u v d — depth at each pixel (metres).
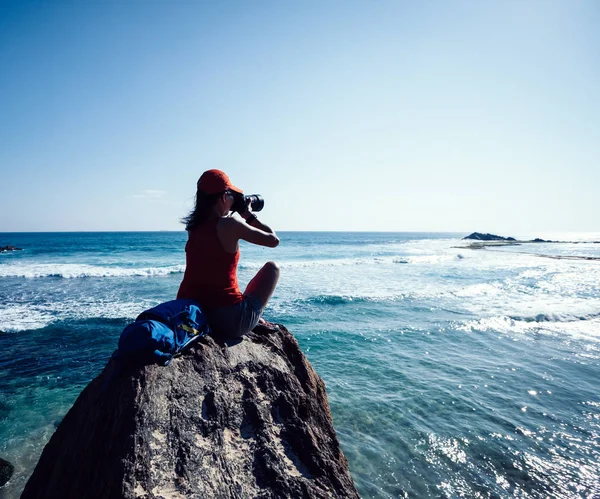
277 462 2.35
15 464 4.86
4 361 8.37
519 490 4.43
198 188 2.81
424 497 4.33
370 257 35.91
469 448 5.22
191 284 2.91
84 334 10.21
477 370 7.88
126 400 2.21
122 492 1.86
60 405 6.47
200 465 2.14
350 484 2.52
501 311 12.86
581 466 4.85
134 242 63.66
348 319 11.80
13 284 18.14
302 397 2.85
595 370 7.91
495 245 66.25
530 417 6.03
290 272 23.47
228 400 2.53
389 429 5.66
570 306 13.56
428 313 12.66
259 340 3.25
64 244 56.34
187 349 2.71
